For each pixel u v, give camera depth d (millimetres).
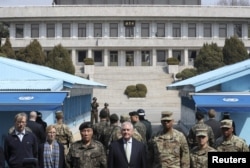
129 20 119938
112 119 18609
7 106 22953
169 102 86312
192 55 121750
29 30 121438
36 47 96438
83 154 12898
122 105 84750
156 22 121562
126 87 92812
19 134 15180
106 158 13188
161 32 122000
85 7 118375
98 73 109375
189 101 36594
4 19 120438
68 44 119375
